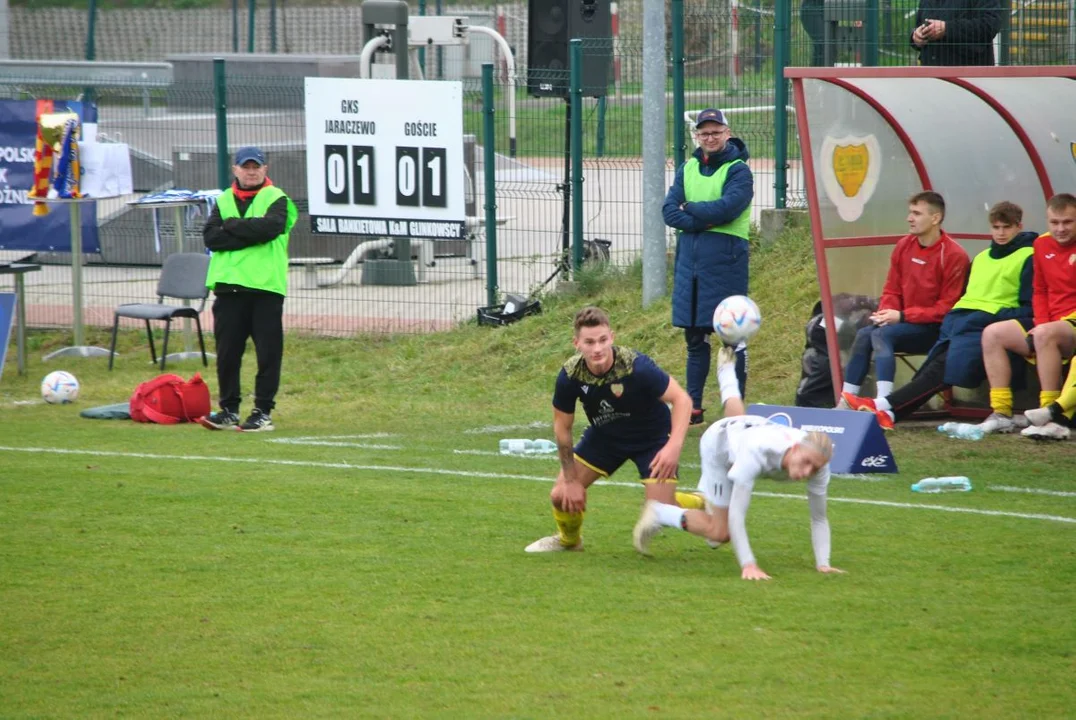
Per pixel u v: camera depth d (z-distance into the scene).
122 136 74.88
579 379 22.77
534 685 17.17
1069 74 36.97
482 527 26.52
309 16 130.00
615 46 62.66
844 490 30.09
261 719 16.12
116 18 129.25
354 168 54.78
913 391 37.09
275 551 24.44
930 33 44.50
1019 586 21.69
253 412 39.75
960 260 37.38
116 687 17.30
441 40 65.62
